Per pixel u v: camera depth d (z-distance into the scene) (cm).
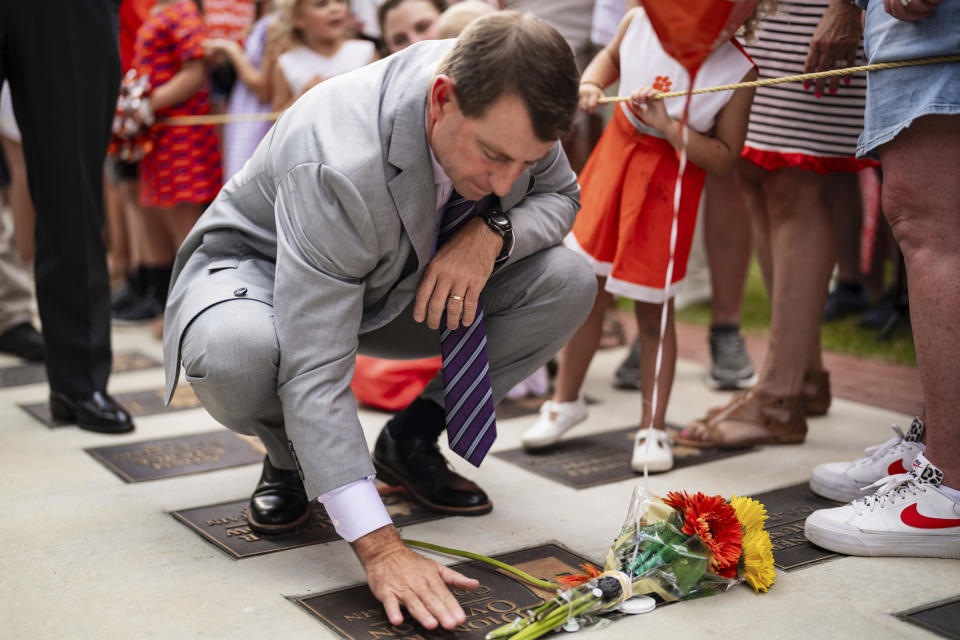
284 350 178
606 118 396
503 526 222
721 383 352
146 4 439
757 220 304
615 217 266
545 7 356
